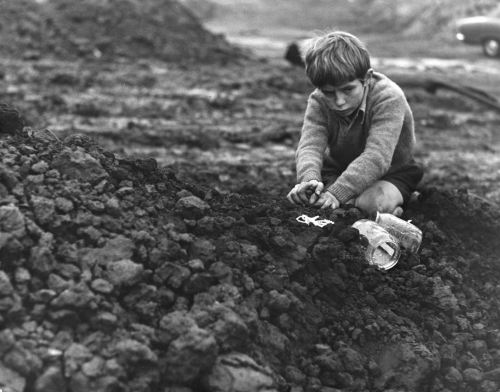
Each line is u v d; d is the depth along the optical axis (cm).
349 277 329
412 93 1188
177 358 254
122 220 299
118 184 323
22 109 884
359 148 376
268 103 1046
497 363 312
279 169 718
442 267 355
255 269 306
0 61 1134
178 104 981
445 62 1762
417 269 348
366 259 339
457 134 981
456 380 297
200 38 1398
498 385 296
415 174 398
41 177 301
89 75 1086
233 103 1014
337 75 340
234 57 1353
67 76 1046
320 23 2991
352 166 359
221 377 258
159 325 268
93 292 267
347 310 317
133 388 250
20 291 263
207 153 783
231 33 2508
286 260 318
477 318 334
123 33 1316
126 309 271
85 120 866
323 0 3322
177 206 321
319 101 381
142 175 339
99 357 253
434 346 310
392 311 323
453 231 400
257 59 1395
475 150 891
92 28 1309
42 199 288
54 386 245
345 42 345
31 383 247
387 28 2730
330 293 319
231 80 1161
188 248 300
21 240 272
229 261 300
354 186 358
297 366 287
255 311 284
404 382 291
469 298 347
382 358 300
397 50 2008
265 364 273
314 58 346
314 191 361
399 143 386
